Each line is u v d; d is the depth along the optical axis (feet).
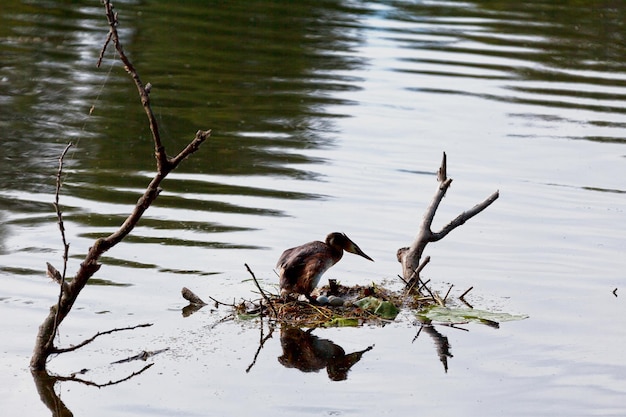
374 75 72.59
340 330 33.99
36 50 75.46
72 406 28.22
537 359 32.09
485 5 99.09
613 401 29.35
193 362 31.19
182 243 41.52
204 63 74.43
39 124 58.85
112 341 32.55
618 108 66.28
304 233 43.27
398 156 55.47
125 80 69.31
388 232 43.98
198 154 54.54
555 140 59.26
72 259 39.34
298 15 91.66
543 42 84.33
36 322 33.76
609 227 45.65
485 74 73.72
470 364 31.58
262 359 31.53
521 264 40.93
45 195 47.29
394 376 30.58
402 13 93.81
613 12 97.91
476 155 56.13
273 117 62.13
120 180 49.93
